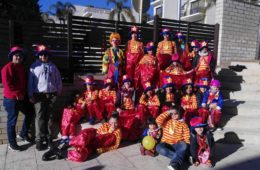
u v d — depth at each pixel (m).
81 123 5.49
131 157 4.48
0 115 5.03
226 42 8.48
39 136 4.73
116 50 6.20
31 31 5.76
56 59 6.10
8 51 5.45
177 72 6.02
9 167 4.07
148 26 7.28
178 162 4.03
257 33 9.10
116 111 4.97
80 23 6.43
